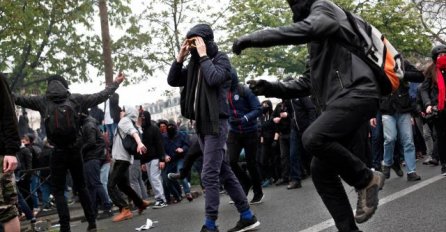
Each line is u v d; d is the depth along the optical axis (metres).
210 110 5.64
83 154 10.03
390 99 9.57
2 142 4.39
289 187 11.25
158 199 11.52
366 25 4.05
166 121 12.17
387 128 9.73
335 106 3.85
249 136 8.52
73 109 7.39
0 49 24.27
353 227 4.13
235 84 8.42
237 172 8.68
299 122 10.98
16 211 4.43
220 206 9.48
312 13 3.87
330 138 3.82
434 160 12.12
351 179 3.94
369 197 3.90
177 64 5.94
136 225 8.57
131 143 9.69
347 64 3.91
